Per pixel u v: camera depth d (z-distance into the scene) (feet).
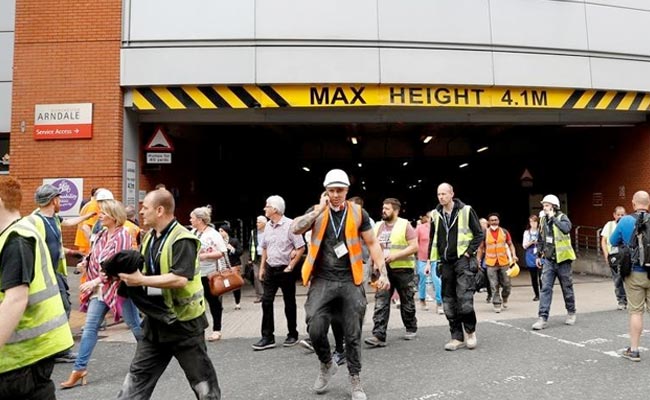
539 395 15.07
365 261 21.88
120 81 34.47
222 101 35.09
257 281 36.04
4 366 8.73
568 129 56.24
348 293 15.11
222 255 23.32
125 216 18.30
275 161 76.18
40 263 9.16
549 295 25.20
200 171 51.13
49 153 34.17
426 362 19.03
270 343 21.86
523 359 19.17
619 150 48.83
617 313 28.99
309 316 15.08
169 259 11.46
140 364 11.96
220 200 58.80
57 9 35.01
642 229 18.43
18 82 34.63
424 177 107.65
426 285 34.04
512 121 40.86
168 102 34.96
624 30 40.14
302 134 62.54
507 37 37.45
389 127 55.72
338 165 86.07
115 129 34.19
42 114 34.40
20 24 34.96
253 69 34.73
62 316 9.57
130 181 35.45
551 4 38.60
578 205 57.36
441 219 21.44
